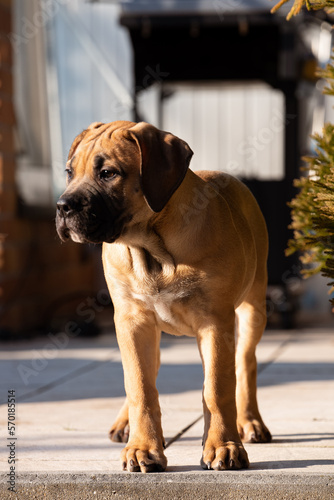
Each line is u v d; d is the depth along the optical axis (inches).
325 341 366.9
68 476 147.1
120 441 181.0
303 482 141.3
